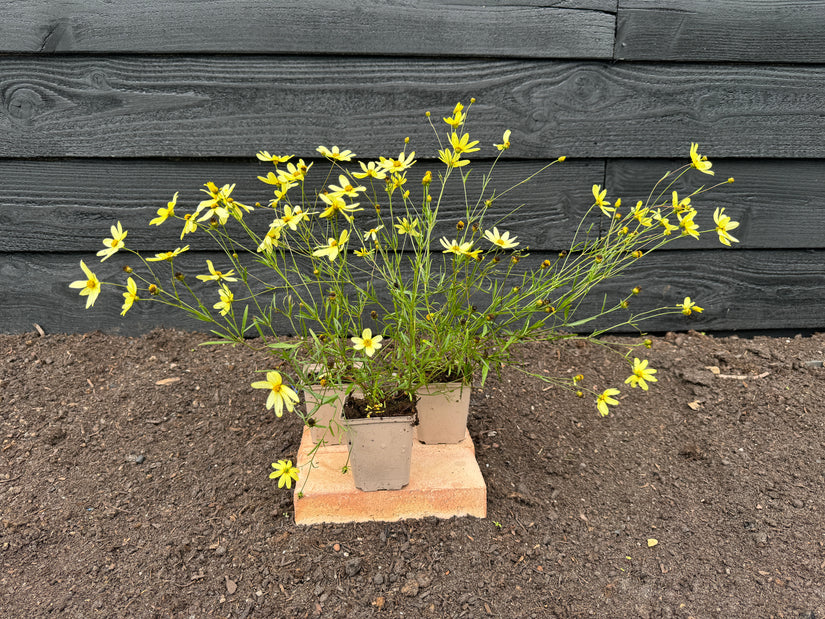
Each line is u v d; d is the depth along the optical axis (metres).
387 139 1.08
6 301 1.14
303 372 0.76
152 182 1.09
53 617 0.69
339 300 0.80
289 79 1.05
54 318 1.15
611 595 0.72
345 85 1.06
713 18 1.06
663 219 0.82
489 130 1.09
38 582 0.73
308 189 1.10
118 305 1.16
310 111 1.07
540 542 0.78
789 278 1.21
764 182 1.15
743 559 0.77
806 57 1.09
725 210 1.16
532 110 1.08
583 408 1.03
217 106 1.06
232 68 1.04
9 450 0.90
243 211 1.11
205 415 0.99
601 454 0.93
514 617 0.69
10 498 0.83
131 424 0.96
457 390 0.83
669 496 0.86
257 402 1.01
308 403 0.84
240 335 0.74
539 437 0.96
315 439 0.87
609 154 1.11
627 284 1.19
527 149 1.10
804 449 0.93
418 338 0.85
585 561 0.76
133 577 0.73
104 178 1.09
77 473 0.87
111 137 1.06
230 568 0.74
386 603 0.71
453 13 1.03
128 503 0.83
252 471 0.88
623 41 1.06
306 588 0.72
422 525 0.79
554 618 0.70
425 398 0.84
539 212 1.13
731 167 1.14
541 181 1.12
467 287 0.80
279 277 1.14
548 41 1.05
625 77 1.08
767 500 0.85
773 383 1.07
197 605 0.70
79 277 1.13
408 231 0.79
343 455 0.85
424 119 1.08
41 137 1.05
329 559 0.75
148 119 1.06
